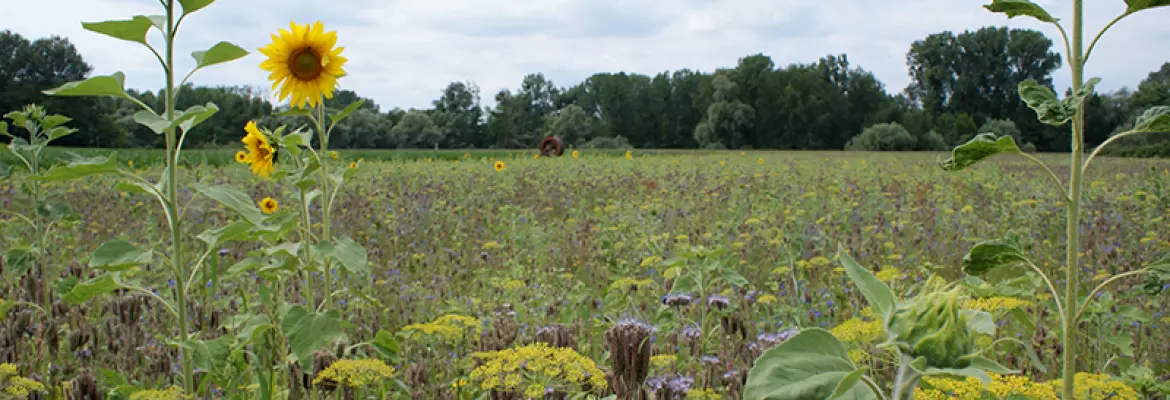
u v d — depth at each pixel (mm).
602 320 4012
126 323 3453
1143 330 4227
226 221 7570
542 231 8000
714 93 105000
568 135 114812
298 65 3562
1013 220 8570
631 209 9250
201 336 3438
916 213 9766
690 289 3822
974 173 15508
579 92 138375
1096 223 7957
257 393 2967
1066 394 1753
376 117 102938
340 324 3053
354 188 12219
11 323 3551
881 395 1299
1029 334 3756
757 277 5973
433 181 14734
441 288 5457
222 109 88438
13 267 4254
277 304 3621
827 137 106938
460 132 117438
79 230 7461
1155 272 1595
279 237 3389
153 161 22734
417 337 3623
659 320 3791
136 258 2791
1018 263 1757
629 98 121062
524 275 5691
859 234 7625
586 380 2369
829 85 110125
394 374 2906
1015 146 1646
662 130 120750
